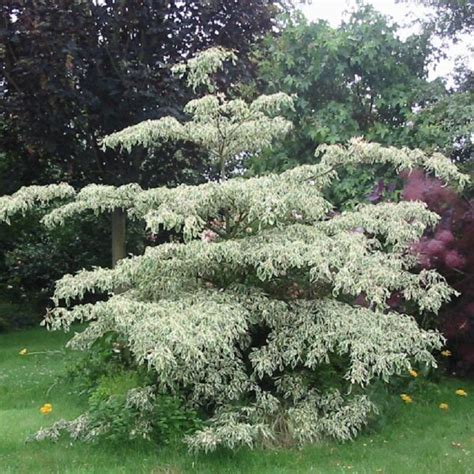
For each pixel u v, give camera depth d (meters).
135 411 4.30
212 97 5.11
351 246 4.53
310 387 4.72
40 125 8.50
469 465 3.99
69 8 8.17
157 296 4.72
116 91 8.19
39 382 6.11
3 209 4.83
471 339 6.20
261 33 9.37
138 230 10.95
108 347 5.45
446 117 7.18
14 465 4.00
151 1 8.36
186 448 4.15
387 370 4.17
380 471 3.89
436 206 6.14
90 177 9.30
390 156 4.82
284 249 4.34
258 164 8.39
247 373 4.73
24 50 8.34
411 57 8.38
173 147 8.89
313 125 8.18
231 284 4.82
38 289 11.92
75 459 4.09
